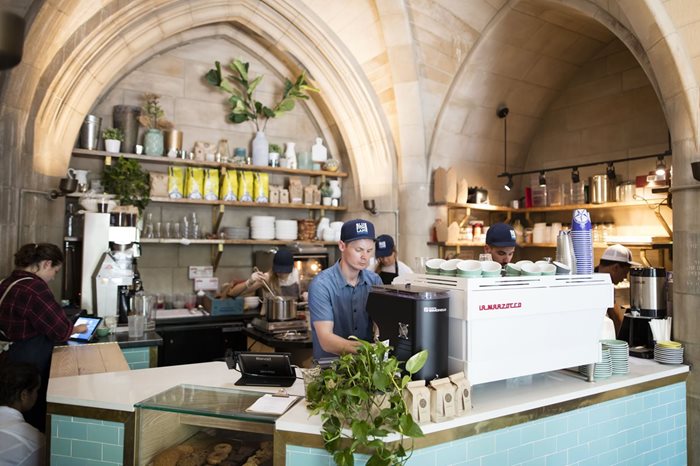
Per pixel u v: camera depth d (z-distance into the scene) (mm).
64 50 4059
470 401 1851
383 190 5672
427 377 1778
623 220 5129
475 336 1847
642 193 4793
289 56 5543
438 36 4957
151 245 5234
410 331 1777
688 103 2895
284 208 5938
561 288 2059
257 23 5164
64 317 2969
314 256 5645
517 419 1905
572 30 5008
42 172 4137
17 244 3787
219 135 5551
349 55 5316
